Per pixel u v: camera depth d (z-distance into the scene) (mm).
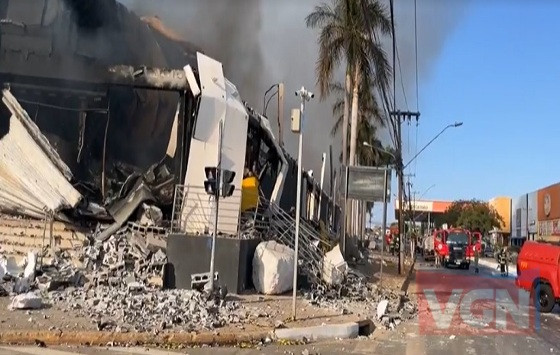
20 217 16734
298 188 12859
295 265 12672
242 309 13062
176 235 15570
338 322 12484
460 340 12148
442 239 46406
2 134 18156
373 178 19781
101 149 19438
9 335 9555
